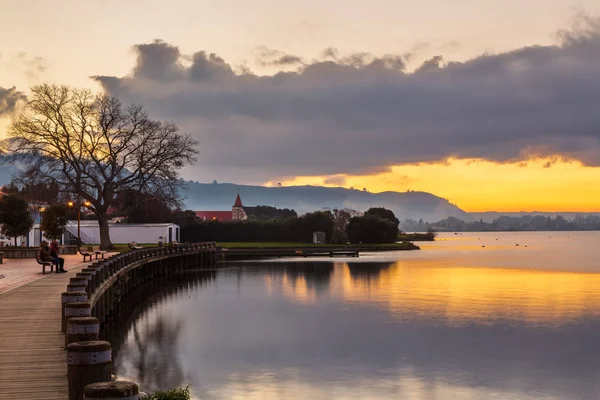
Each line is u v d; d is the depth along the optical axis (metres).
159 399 15.26
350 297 49.72
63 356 15.73
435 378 25.02
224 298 49.88
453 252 131.50
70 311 15.19
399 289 55.19
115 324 36.88
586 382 24.61
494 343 31.52
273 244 125.75
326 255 109.31
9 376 13.88
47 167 75.00
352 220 138.00
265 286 58.59
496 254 122.81
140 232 103.62
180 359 27.64
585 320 38.03
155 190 78.88
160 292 54.44
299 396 22.31
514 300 47.38
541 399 22.47
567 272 74.31
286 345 30.86
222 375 25.02
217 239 130.88
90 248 66.75
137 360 27.44
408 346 30.75
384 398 22.33
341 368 26.41
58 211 69.94
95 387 7.24
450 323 37.12
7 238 74.38
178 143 79.12
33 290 29.52
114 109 77.31
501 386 24.03
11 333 18.62
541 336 33.22
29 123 74.75
